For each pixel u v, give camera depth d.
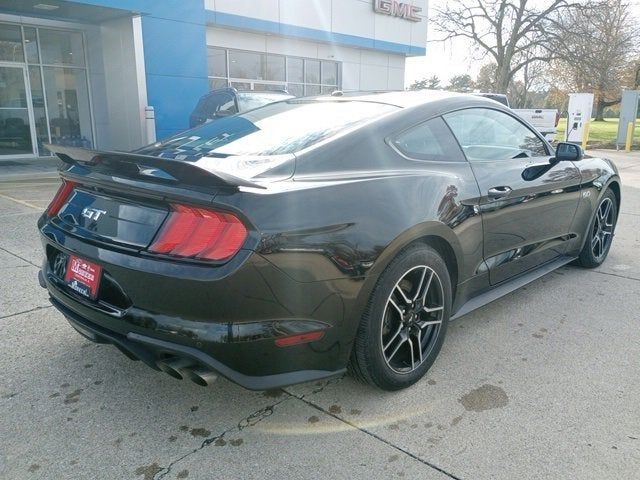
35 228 5.91
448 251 2.88
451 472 2.13
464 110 3.27
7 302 3.77
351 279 2.29
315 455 2.24
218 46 16.17
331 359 2.35
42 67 13.85
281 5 16.91
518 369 2.95
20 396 2.65
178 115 13.77
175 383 2.80
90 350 3.12
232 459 2.22
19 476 2.10
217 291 2.04
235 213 2.04
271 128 2.93
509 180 3.29
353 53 20.47
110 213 2.39
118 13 12.16
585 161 4.36
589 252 4.57
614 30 28.86
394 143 2.77
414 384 2.79
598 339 3.33
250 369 2.17
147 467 2.16
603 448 2.27
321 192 2.28
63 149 2.53
